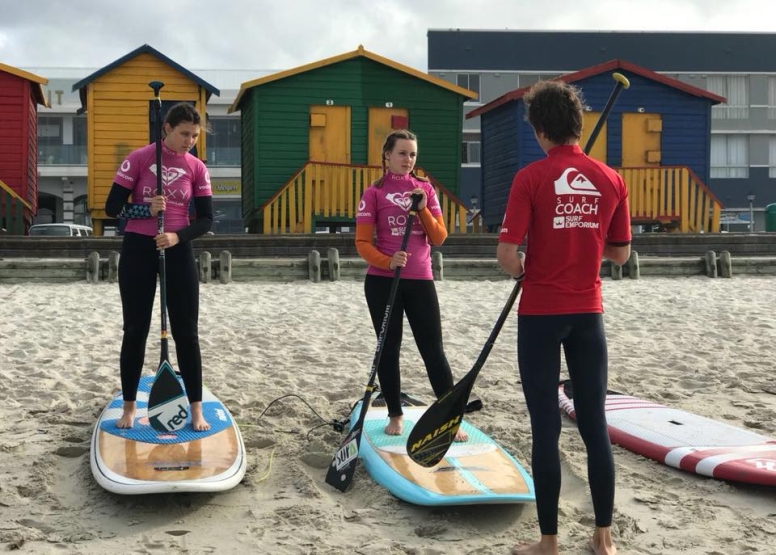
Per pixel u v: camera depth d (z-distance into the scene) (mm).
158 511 3527
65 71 35906
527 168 2994
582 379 2996
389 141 4316
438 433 3398
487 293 11086
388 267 4172
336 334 7809
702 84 35125
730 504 3635
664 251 14742
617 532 3293
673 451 4141
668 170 16438
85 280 11844
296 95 15664
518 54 34281
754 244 14875
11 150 16625
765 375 6160
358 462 4117
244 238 13477
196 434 4133
